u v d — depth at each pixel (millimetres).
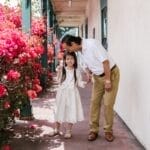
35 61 5668
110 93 5582
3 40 4664
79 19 27141
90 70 5707
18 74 4812
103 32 11133
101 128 6383
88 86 12617
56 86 12266
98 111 5781
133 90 5812
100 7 11539
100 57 5398
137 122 5562
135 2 5598
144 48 5059
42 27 9281
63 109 5734
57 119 5789
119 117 7199
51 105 8727
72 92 5723
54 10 21016
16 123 6773
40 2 11805
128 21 6172
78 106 5789
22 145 5430
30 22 7559
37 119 7152
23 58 5078
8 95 4836
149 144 4867
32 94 5289
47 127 6500
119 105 7184
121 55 6902
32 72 5516
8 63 4961
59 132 6066
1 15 7004
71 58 5711
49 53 13578
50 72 13445
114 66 5566
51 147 5348
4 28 5375
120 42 7012
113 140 5680
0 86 4449
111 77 5555
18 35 4879
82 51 5520
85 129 6383
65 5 20047
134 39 5703
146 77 4969
